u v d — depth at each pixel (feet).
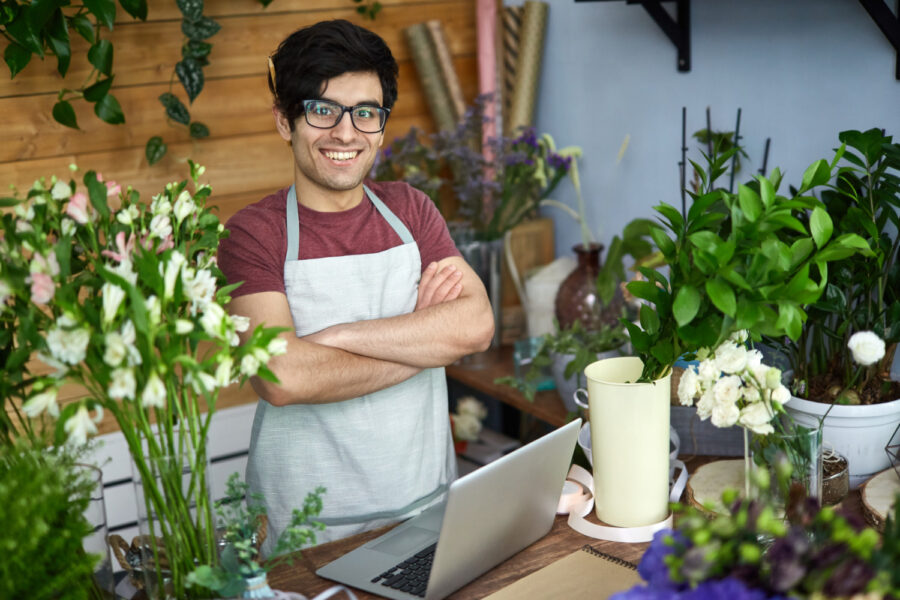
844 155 6.47
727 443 6.72
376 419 6.64
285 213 6.68
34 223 4.29
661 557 3.85
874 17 6.91
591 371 5.74
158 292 4.21
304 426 6.63
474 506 4.76
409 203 7.18
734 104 8.66
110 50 9.25
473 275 7.09
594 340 8.63
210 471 4.62
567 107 11.00
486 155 11.27
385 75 6.44
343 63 6.12
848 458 6.19
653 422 5.45
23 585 4.11
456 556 4.83
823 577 3.45
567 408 8.94
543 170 10.62
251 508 4.87
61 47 8.95
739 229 4.89
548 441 5.17
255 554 4.89
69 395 9.89
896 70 7.12
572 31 10.70
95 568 4.54
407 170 10.65
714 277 4.81
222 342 4.25
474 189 10.52
